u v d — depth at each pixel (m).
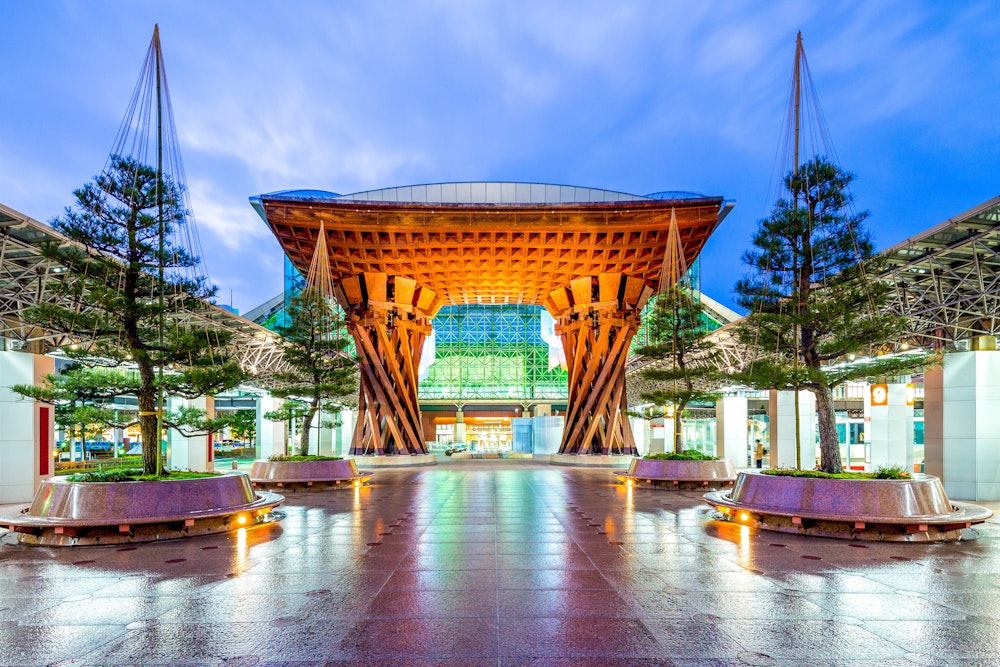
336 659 5.86
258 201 32.56
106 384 13.40
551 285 38.66
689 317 27.78
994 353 18.23
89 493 11.63
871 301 14.47
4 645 6.24
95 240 13.37
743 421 40.19
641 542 11.41
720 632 6.55
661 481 22.44
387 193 35.22
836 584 8.45
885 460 28.91
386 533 12.47
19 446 18.17
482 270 35.44
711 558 10.04
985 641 6.29
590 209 30.11
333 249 32.75
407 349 36.88
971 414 18.17
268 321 60.56
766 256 15.14
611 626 6.75
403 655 5.95
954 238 20.34
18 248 20.27
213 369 13.73
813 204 15.12
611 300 35.28
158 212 13.90
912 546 10.98
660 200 30.09
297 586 8.38
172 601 7.70
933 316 26.72
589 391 36.53
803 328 14.80
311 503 17.70
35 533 11.57
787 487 12.74
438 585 8.41
